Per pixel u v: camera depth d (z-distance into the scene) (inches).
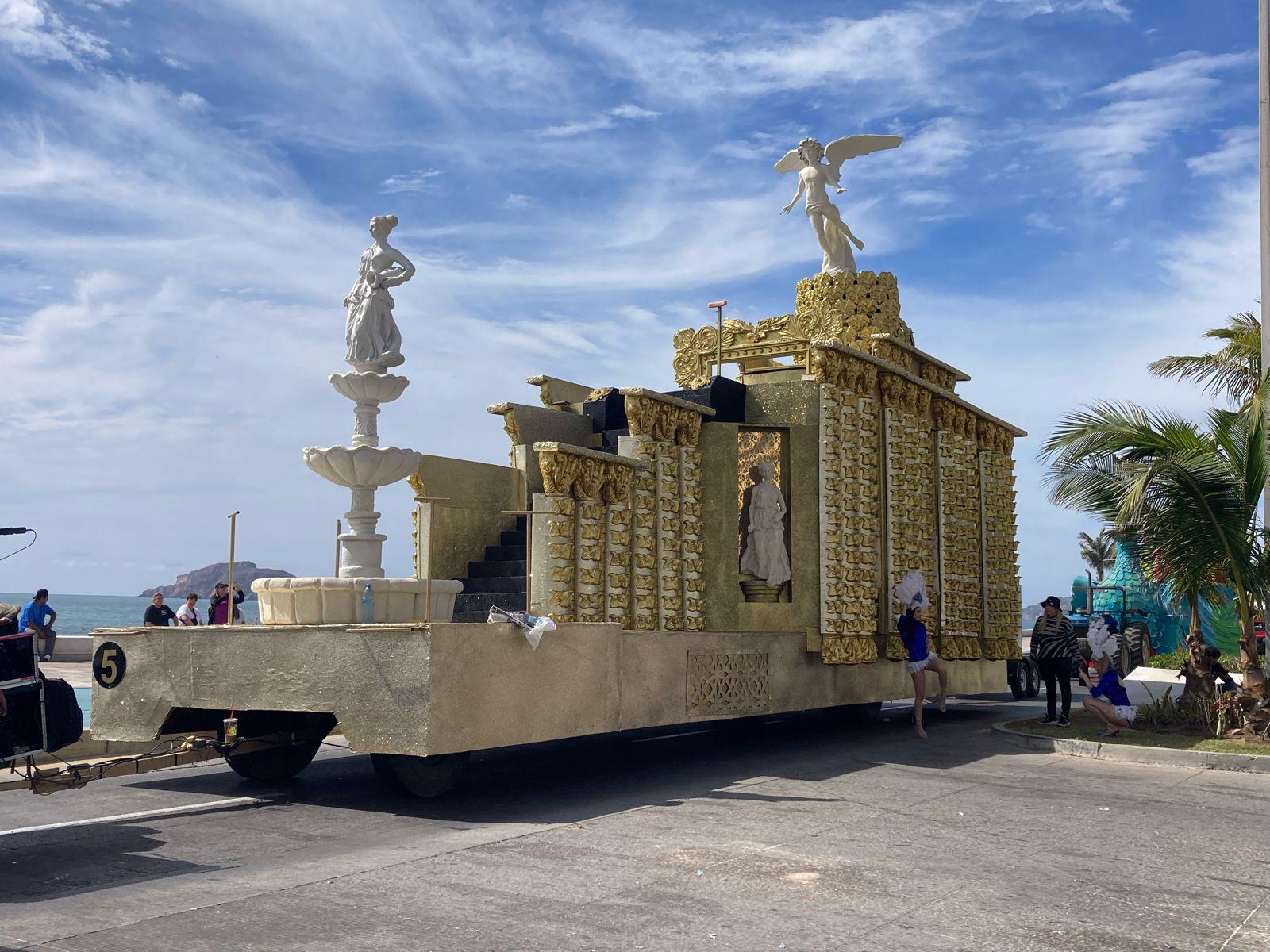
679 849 322.3
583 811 390.9
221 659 421.1
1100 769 507.5
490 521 646.5
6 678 332.5
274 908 258.2
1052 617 664.4
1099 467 631.2
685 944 231.1
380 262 501.0
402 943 230.4
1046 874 296.7
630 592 557.0
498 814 387.9
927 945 233.1
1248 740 559.8
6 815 391.9
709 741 622.8
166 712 434.9
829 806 398.3
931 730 682.8
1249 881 294.5
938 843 333.7
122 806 407.8
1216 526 570.3
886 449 687.1
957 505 776.3
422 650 378.6
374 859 310.0
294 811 396.2
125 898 268.1
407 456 489.7
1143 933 245.0
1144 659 1100.5
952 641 750.5
